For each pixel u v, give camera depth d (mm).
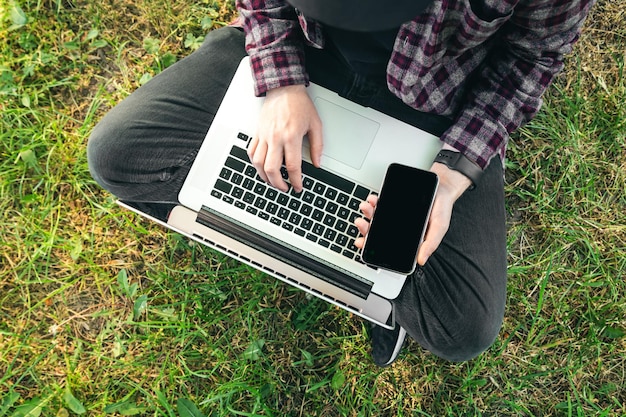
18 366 1662
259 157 1285
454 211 1356
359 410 1688
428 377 1688
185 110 1396
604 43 1781
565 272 1741
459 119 1265
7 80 1710
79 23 1767
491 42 1218
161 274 1691
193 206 1367
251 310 1694
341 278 1356
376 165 1324
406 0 735
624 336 1702
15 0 1727
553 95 1770
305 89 1300
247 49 1299
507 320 1726
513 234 1750
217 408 1653
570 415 1631
